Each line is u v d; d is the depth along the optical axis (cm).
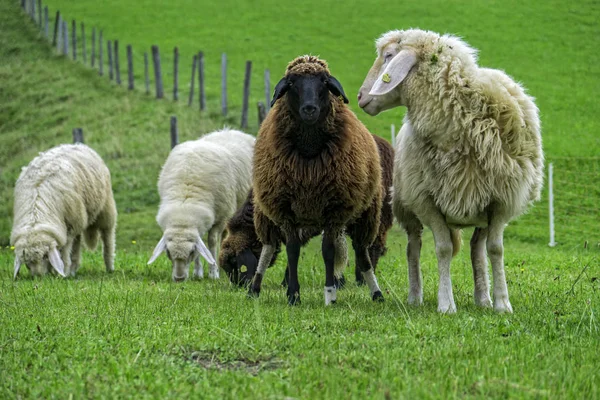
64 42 4472
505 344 640
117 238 2064
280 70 4094
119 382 527
